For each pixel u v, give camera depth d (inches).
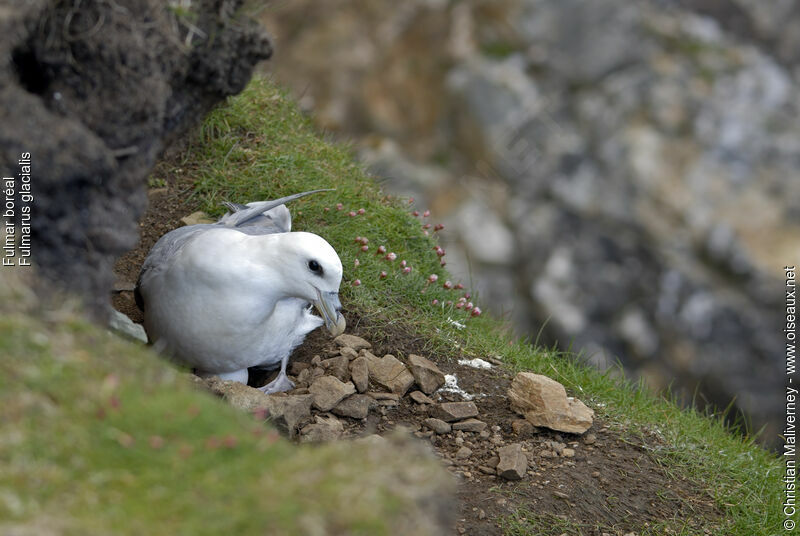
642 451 341.1
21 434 165.5
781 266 682.2
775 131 745.0
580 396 376.8
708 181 720.3
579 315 687.1
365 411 321.7
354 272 400.2
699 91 756.6
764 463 365.1
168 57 258.8
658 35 781.9
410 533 162.9
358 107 762.8
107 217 235.9
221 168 431.2
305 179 440.1
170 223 404.2
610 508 299.9
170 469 167.9
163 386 192.1
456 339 390.3
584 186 727.1
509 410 343.9
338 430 303.9
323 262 283.4
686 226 706.2
